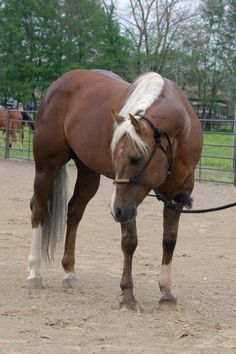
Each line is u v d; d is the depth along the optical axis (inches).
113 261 352.2
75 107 284.5
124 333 220.1
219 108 2265.0
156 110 240.1
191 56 2128.4
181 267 343.9
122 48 2167.8
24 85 2089.1
